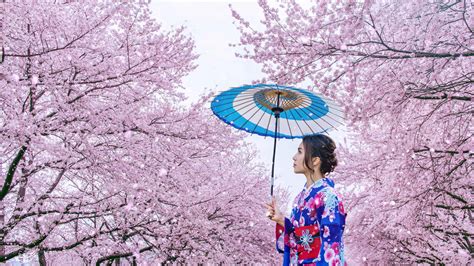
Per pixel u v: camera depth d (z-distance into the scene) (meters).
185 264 10.69
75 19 6.52
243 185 11.45
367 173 10.11
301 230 2.40
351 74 6.47
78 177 7.50
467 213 10.67
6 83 5.85
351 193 11.27
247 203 11.97
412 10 6.00
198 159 9.86
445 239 10.99
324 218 2.27
